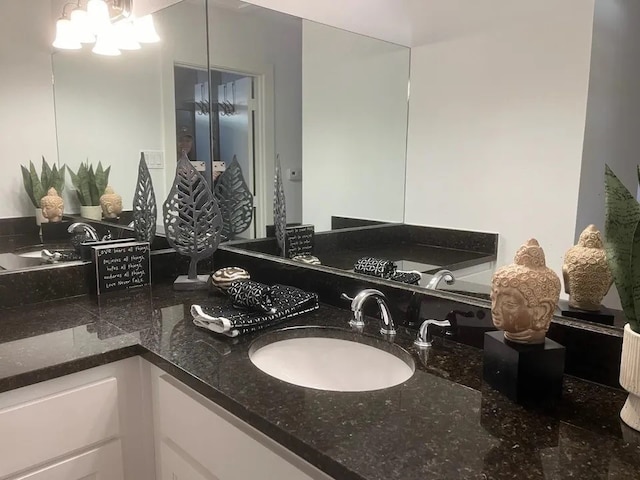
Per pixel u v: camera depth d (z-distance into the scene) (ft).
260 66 6.20
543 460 2.30
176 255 6.23
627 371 2.56
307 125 5.83
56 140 5.70
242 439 2.96
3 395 3.24
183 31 6.36
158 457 3.92
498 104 4.01
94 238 5.91
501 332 3.16
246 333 4.06
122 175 6.15
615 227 2.53
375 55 5.20
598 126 3.31
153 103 6.44
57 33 5.62
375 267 4.86
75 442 3.58
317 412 2.76
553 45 3.59
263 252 6.12
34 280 4.99
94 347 3.75
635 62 3.08
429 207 4.58
